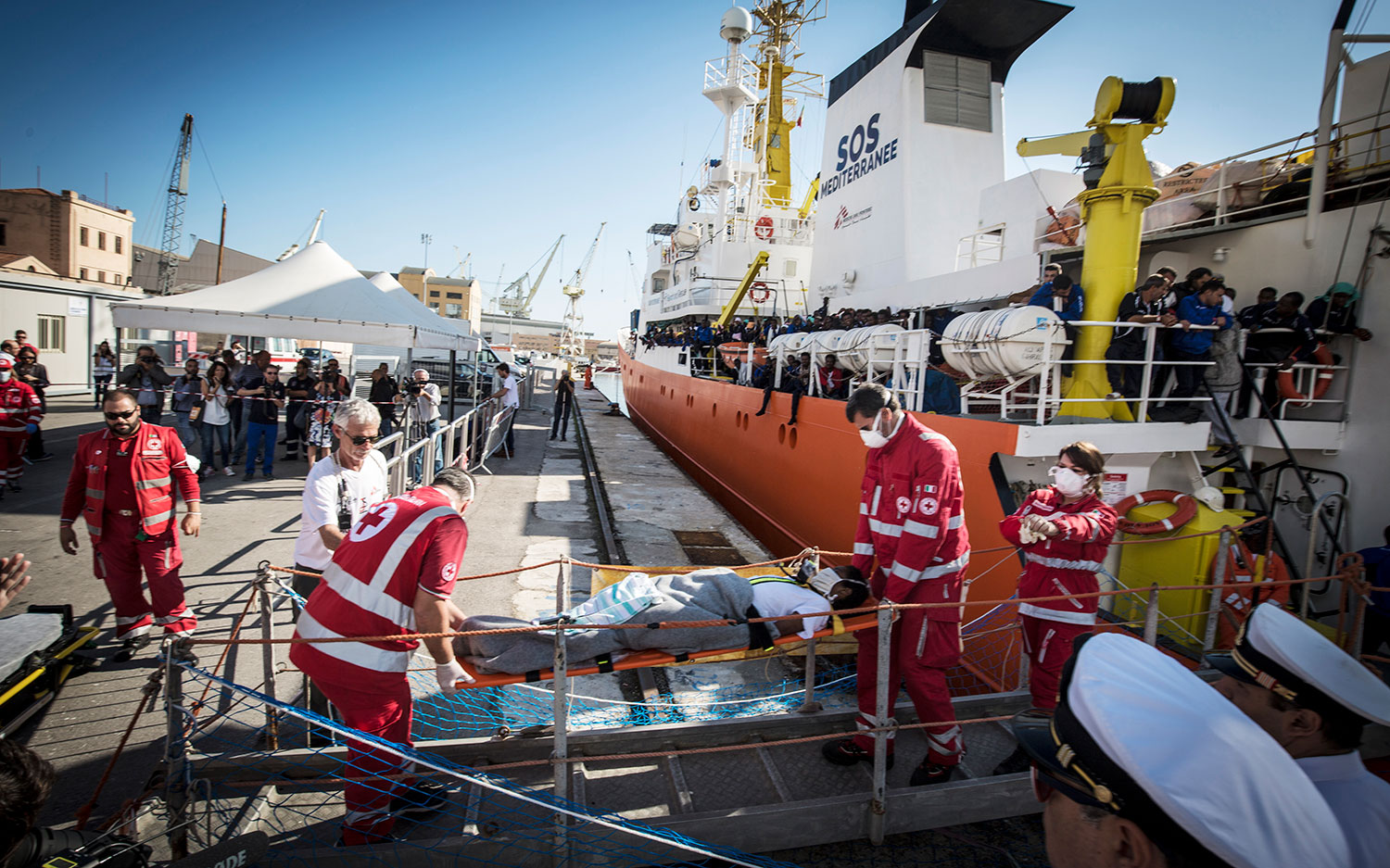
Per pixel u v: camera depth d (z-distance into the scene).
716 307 16.36
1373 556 4.53
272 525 6.90
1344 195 5.35
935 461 2.98
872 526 3.43
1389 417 4.89
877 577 3.37
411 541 2.44
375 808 2.46
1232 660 1.35
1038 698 3.36
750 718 3.41
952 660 2.98
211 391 9.04
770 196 18.05
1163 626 4.58
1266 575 4.45
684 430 15.90
